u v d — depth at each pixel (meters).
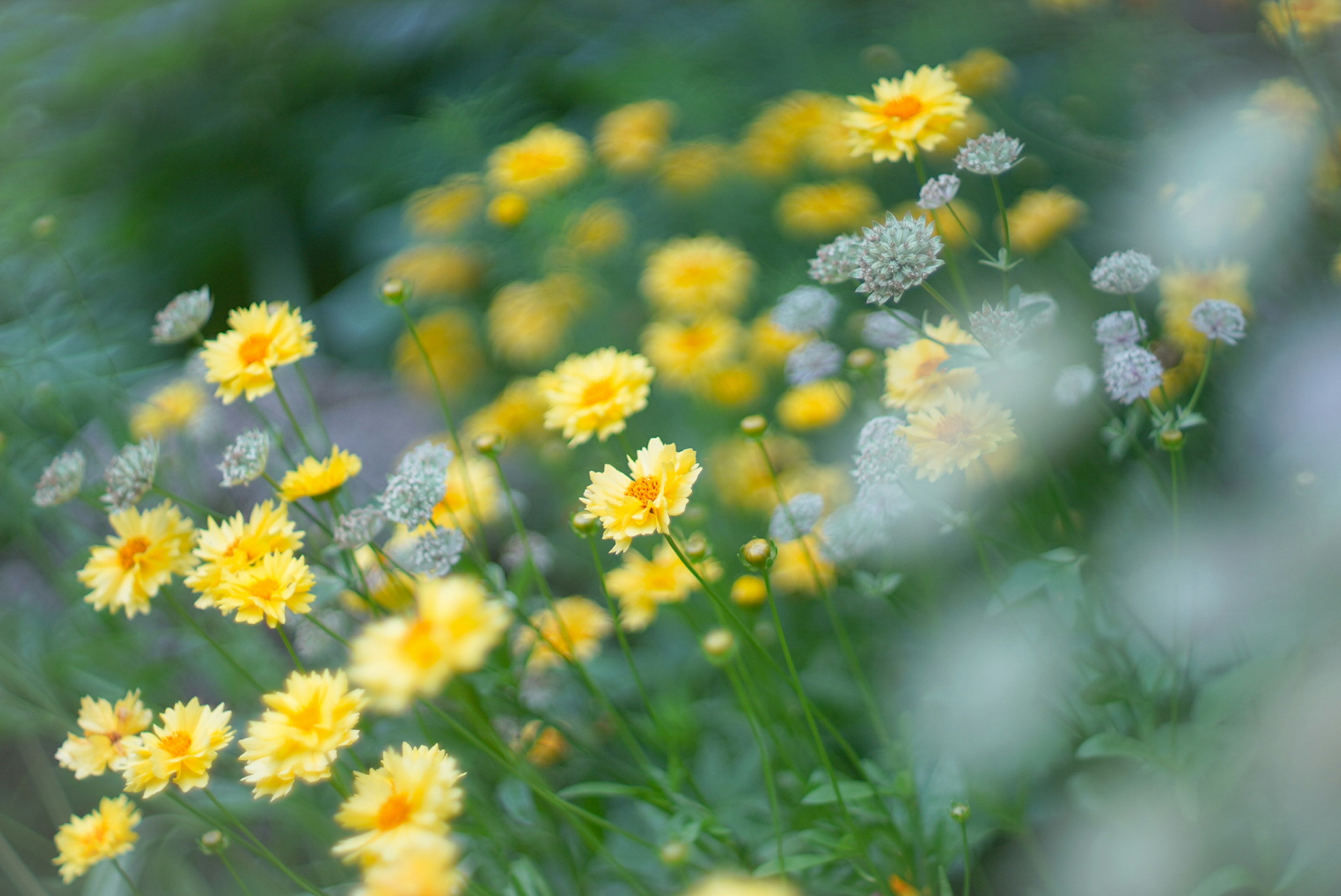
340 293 2.61
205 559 1.38
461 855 1.45
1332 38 1.57
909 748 1.44
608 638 1.69
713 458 1.67
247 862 1.61
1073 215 1.65
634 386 1.45
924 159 1.88
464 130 2.15
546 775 1.52
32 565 1.90
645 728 1.52
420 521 1.42
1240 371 1.53
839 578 1.47
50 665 1.63
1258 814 1.41
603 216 1.88
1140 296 1.61
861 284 1.38
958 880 1.48
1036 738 1.45
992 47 2.18
